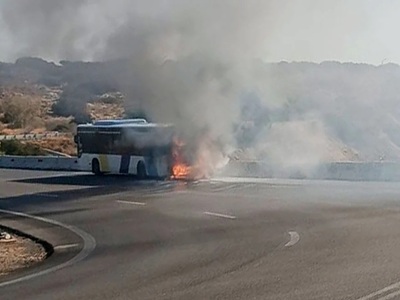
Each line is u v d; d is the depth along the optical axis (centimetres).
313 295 951
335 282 1032
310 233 1589
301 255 1298
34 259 1530
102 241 1677
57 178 3828
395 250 1301
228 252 1384
